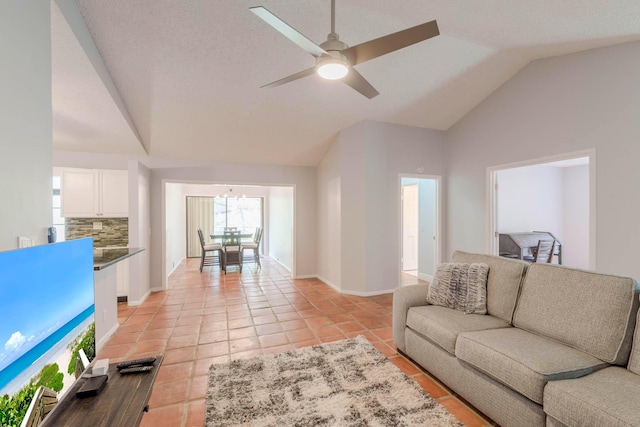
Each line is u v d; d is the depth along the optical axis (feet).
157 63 9.46
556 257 18.47
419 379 7.28
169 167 16.21
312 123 14.33
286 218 23.06
